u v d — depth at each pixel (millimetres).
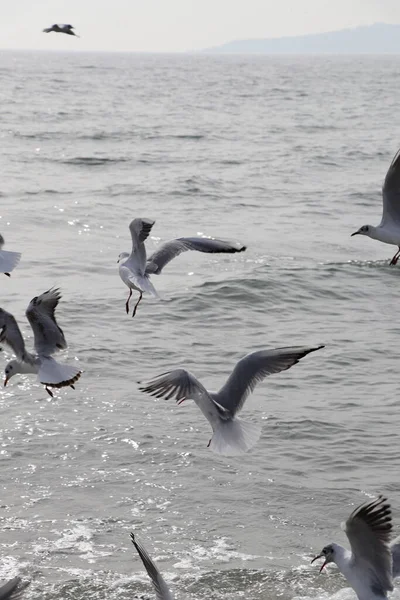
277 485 12523
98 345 17719
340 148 51844
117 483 12461
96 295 21078
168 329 19016
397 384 16203
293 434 14000
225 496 12227
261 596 10258
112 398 15148
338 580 10570
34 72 159875
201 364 17031
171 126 62188
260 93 107125
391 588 8938
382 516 8641
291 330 19297
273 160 45781
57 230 27891
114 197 33812
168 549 11070
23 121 61875
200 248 11406
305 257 25375
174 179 38375
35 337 9469
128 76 152375
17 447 13305
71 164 42562
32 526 11414
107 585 10344
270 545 11211
